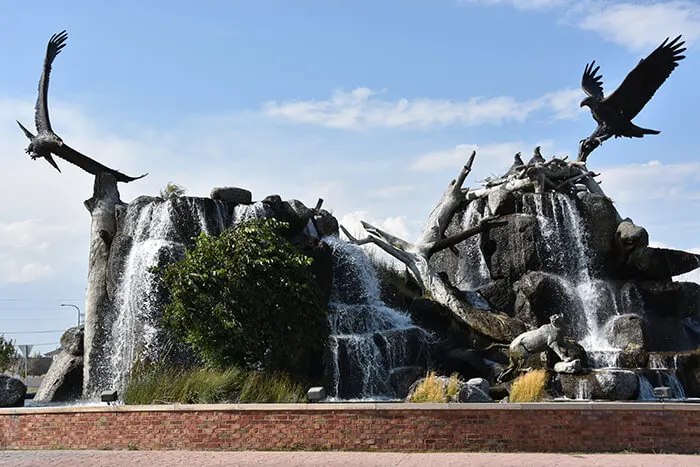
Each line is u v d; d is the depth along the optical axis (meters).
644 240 30.41
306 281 23.81
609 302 29.81
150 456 15.39
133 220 28.94
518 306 29.55
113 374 27.23
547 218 30.81
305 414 15.94
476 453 15.02
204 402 18.53
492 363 26.27
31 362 69.81
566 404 15.34
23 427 17.64
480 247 31.47
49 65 31.91
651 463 13.69
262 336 22.62
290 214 29.94
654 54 32.78
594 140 34.31
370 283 30.33
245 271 22.72
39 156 30.84
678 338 30.52
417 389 20.94
